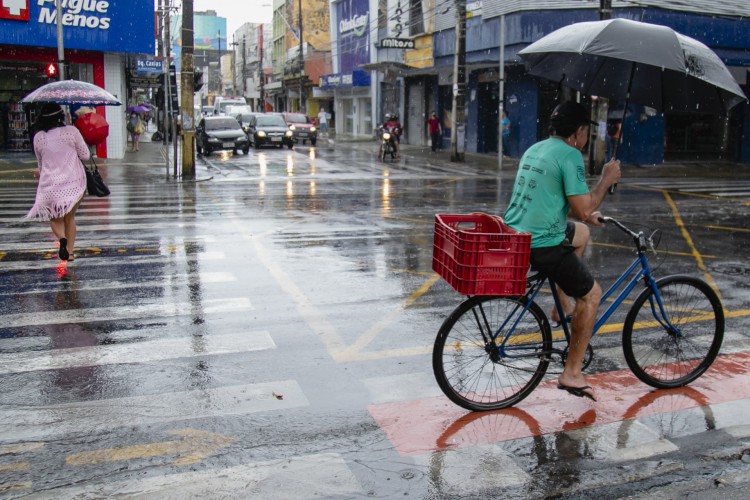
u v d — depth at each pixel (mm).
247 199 15391
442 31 36281
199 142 32344
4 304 6957
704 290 5105
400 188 18156
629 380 5188
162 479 3727
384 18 44750
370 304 7062
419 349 5773
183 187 17891
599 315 6801
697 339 5195
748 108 27984
